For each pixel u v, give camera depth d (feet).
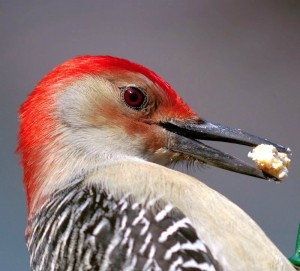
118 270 3.52
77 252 3.55
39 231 3.60
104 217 3.55
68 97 3.66
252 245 3.55
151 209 3.55
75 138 3.65
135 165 3.61
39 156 3.65
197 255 3.52
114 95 3.66
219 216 3.56
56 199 3.61
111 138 3.65
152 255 3.52
